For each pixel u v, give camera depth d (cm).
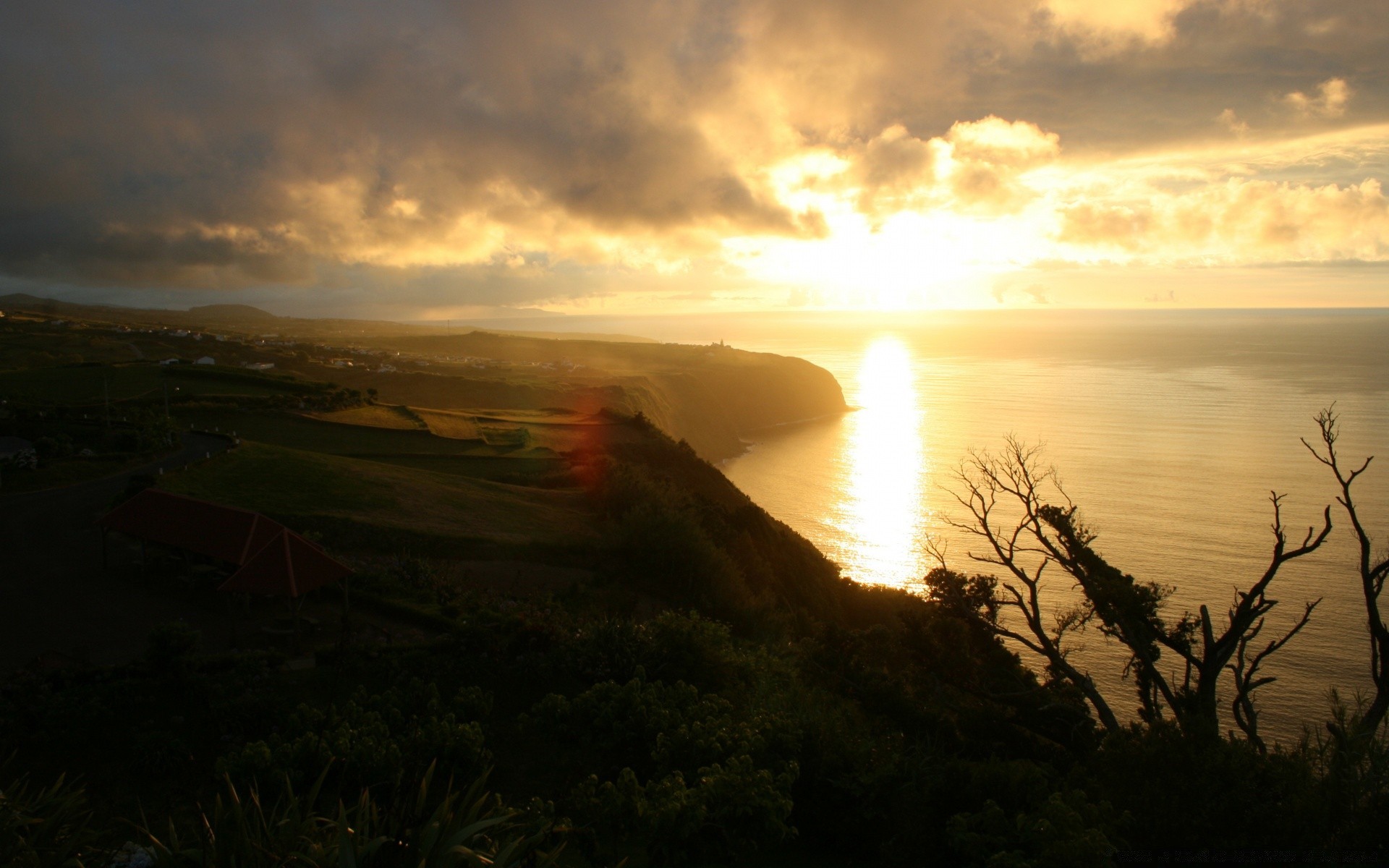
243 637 3359
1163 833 1706
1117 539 10256
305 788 1911
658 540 5347
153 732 2494
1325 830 1669
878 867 1948
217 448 7119
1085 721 2906
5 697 2609
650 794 1745
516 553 5212
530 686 3025
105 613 3550
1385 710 2417
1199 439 17650
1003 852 1518
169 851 802
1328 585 8462
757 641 4284
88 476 6012
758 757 2020
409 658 3100
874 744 2256
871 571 9944
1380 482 13288
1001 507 12738
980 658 3212
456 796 905
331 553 4700
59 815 942
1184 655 2841
